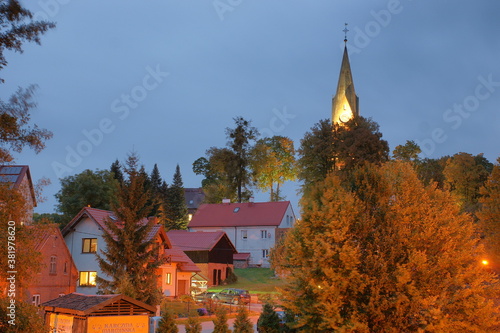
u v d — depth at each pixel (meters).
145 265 37.78
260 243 88.00
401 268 17.44
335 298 17.64
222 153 98.25
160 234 48.41
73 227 50.25
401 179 20.09
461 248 18.62
